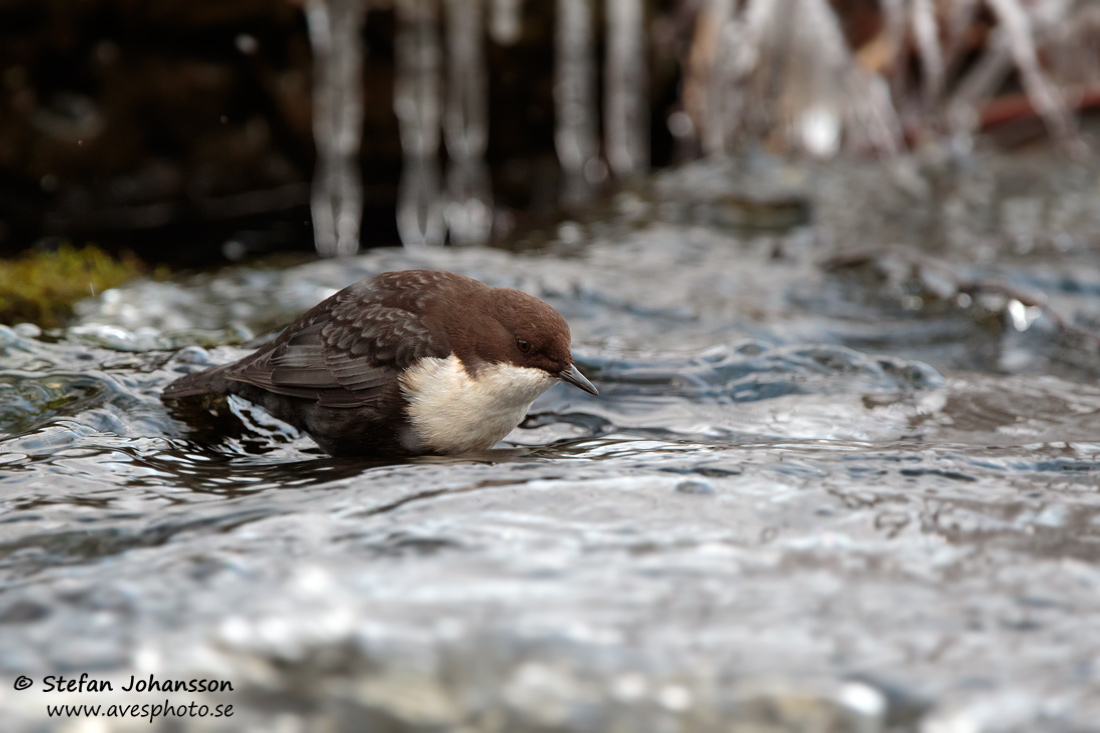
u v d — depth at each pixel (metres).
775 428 7.31
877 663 3.87
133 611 4.17
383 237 15.70
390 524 4.96
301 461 6.50
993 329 10.26
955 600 4.31
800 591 4.37
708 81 17.62
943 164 16.67
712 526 5.02
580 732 3.63
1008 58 18.27
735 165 16.36
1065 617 4.16
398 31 15.75
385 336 6.59
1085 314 10.82
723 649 3.96
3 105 14.12
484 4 16.06
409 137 16.36
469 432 6.70
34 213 14.64
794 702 3.70
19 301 9.64
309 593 4.30
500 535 4.86
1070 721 3.55
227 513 5.16
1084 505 5.42
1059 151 17.23
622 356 8.47
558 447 6.66
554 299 10.34
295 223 15.78
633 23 17.14
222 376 6.93
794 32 17.38
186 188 15.48
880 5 18.48
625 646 3.97
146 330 8.67
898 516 5.20
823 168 16.36
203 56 15.08
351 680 3.82
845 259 11.98
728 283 11.57
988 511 5.29
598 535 4.89
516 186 17.28
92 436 6.51
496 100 16.84
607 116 17.58
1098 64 19.05
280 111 15.60
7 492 5.48
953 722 3.58
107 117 14.73
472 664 3.89
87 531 4.97
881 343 9.97
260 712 3.68
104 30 14.43
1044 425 7.48
